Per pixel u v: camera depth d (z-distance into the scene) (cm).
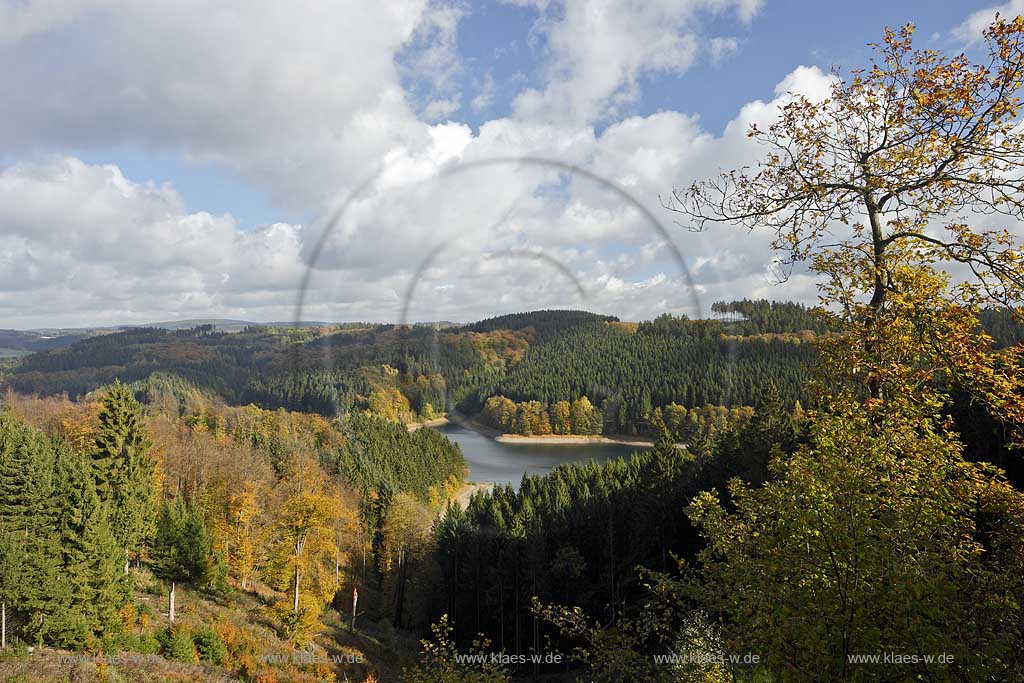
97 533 2619
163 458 4806
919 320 903
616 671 898
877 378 902
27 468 2814
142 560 3825
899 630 527
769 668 587
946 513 686
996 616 555
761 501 791
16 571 2411
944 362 891
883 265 934
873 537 599
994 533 719
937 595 507
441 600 2430
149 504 3672
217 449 4678
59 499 2767
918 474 689
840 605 543
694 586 755
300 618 2991
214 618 3078
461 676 1208
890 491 646
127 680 2241
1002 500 710
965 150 884
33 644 2402
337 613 3406
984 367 840
